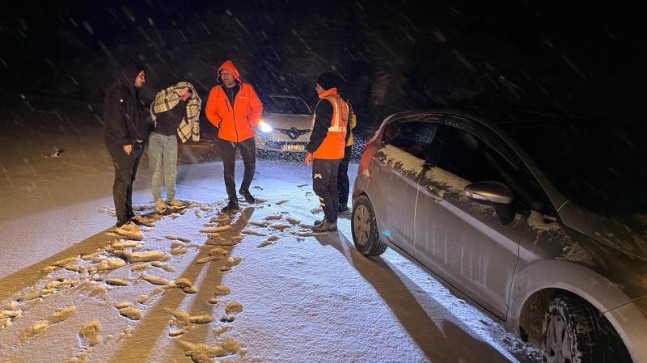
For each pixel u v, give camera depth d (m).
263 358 2.67
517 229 2.63
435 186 3.35
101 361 2.56
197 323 3.01
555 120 3.32
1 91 16.09
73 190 6.08
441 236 3.24
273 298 3.41
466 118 3.43
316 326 3.05
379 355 2.77
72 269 3.72
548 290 2.59
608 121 3.44
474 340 3.01
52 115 13.29
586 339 2.20
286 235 4.88
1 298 3.22
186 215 5.32
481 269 2.87
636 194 2.65
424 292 3.68
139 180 6.95
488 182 2.71
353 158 10.20
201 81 21.25
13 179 6.48
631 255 2.20
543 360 2.49
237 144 5.50
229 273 3.81
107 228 4.72
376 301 3.46
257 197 6.36
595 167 2.85
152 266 3.87
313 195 6.66
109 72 20.72
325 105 4.61
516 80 18.83
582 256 2.28
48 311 3.07
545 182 2.67
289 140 8.88
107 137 4.46
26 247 4.12
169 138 5.29
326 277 3.86
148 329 2.91
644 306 2.04
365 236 4.37
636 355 2.00
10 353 2.61
